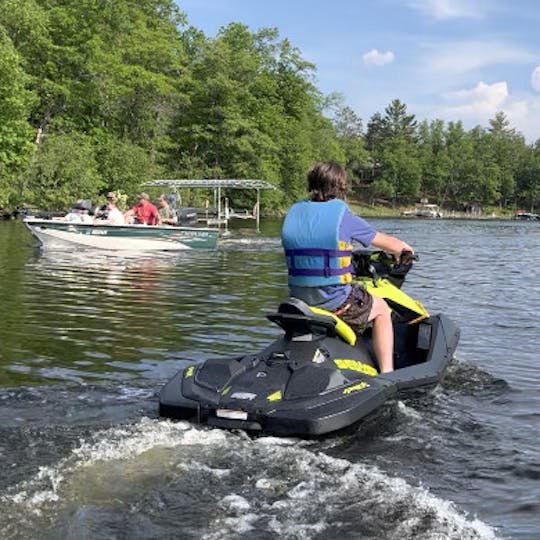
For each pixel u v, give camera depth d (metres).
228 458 3.83
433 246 26.44
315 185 5.24
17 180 31.97
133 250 19.44
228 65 54.16
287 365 4.57
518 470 3.91
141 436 4.12
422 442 4.30
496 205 131.88
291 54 63.69
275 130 59.28
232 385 4.43
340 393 4.34
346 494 3.43
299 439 4.14
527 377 6.16
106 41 42.88
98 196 37.22
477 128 141.62
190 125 53.12
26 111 32.28
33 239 21.11
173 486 3.46
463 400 5.34
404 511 3.27
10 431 4.22
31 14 36.22
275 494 3.42
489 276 15.03
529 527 3.21
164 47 49.31
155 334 7.75
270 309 9.62
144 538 2.98
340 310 5.05
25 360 6.45
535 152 138.25
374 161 119.75
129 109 45.91
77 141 37.50
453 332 6.06
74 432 4.21
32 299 10.12
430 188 125.06
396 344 6.05
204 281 12.85
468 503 3.47
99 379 5.81
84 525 3.06
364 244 5.22
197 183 27.47
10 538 2.95
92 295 10.69
